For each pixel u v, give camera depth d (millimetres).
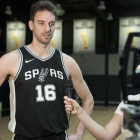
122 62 894
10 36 13359
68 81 1554
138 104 966
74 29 13578
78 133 1745
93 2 10117
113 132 1335
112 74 13195
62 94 1636
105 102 12906
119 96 12969
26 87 1569
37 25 1548
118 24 13242
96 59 13383
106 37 13102
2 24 13375
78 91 1846
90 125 1263
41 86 1579
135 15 13008
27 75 1582
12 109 1622
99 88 13195
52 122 1574
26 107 1571
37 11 1540
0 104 7973
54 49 1716
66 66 1703
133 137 990
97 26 13492
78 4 12562
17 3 12203
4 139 4402
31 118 1562
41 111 1566
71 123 5961
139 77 853
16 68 1598
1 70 1588
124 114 997
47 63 1635
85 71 13477
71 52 13750
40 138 1585
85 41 13477
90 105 1857
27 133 1572
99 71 13312
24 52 1633
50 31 1555
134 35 899
